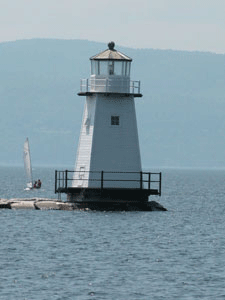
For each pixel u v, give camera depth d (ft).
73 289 504.02
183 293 498.28
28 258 601.62
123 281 527.81
